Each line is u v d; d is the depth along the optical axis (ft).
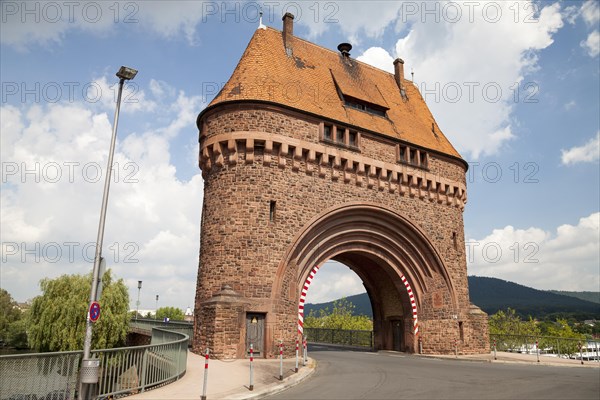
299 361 67.15
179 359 49.42
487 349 101.71
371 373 57.16
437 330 96.07
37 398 32.04
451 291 98.78
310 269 83.87
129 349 40.14
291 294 77.97
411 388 45.09
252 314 73.61
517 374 57.77
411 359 80.69
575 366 79.87
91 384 35.83
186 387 43.73
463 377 53.88
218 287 74.49
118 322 118.42
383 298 107.96
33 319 116.57
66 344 110.73
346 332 131.75
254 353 71.92
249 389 43.06
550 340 108.88
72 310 112.78
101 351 37.45
